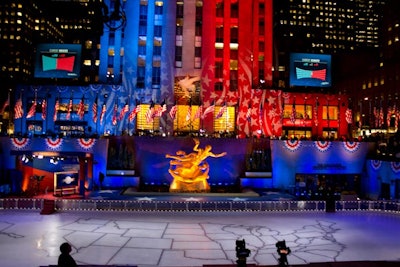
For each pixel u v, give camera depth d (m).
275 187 54.81
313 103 74.56
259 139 55.81
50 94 69.44
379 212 36.25
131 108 69.00
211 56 71.25
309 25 182.25
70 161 51.31
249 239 26.20
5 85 102.12
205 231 28.22
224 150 55.31
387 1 106.31
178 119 69.94
